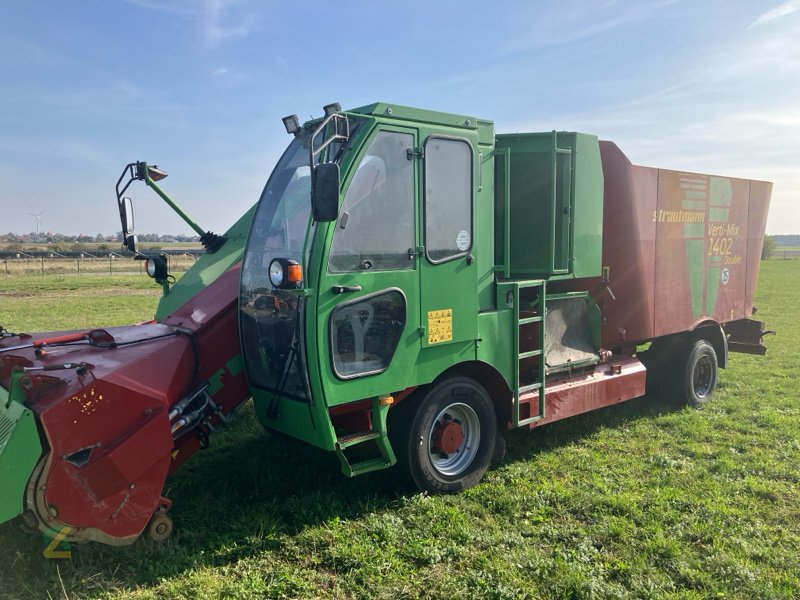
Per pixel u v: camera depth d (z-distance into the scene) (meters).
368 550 3.88
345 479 5.02
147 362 3.94
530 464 5.50
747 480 5.12
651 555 3.95
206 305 4.63
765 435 6.42
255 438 6.13
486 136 5.07
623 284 6.53
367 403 4.37
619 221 6.44
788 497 4.85
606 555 3.91
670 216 6.95
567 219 5.74
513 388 5.22
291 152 4.71
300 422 4.23
